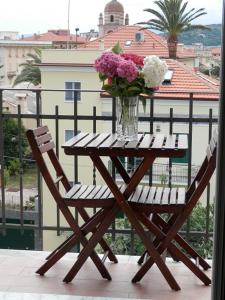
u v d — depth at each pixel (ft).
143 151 8.58
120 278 9.55
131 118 9.32
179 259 9.39
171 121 10.49
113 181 8.85
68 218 9.27
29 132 8.94
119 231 11.12
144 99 9.39
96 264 9.46
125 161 10.62
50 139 9.84
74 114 10.78
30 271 9.86
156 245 9.49
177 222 9.00
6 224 11.60
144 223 9.11
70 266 10.13
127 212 8.93
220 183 4.75
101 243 10.20
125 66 8.91
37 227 11.50
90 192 9.64
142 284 9.29
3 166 11.44
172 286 9.04
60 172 10.12
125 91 9.10
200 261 9.91
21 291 8.87
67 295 8.52
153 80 9.11
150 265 9.25
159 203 8.91
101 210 9.53
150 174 10.92
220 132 4.69
